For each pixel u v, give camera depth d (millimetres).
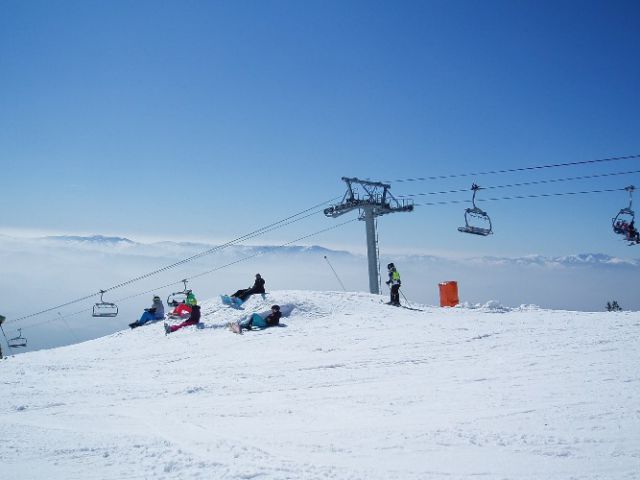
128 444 6895
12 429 7992
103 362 16969
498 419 7535
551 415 7598
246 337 19844
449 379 10664
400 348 15070
